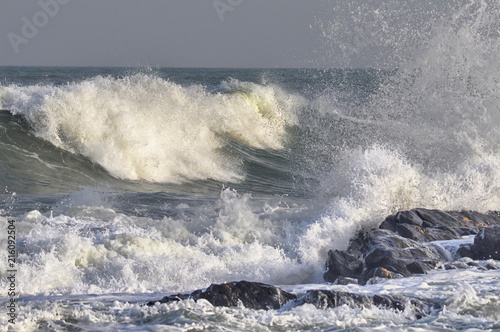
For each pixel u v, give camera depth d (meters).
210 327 16.23
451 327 16.22
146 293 23.09
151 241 30.39
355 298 18.52
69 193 47.56
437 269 24.33
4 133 56.41
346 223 34.44
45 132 57.75
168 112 67.00
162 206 44.19
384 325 16.44
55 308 18.39
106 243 29.36
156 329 16.12
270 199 50.94
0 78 177.00
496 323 16.52
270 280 28.00
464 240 28.88
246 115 79.06
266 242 33.78
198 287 26.23
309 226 35.91
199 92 77.00
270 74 115.06
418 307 18.16
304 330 16.17
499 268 24.20
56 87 64.88
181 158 63.28
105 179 54.75
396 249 25.92
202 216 38.81
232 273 28.11
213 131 72.75
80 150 57.50
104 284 25.84
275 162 70.50
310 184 60.81
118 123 59.62
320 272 28.45
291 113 82.75
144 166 58.41
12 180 50.09
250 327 16.34
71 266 26.72
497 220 35.44
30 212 36.19
